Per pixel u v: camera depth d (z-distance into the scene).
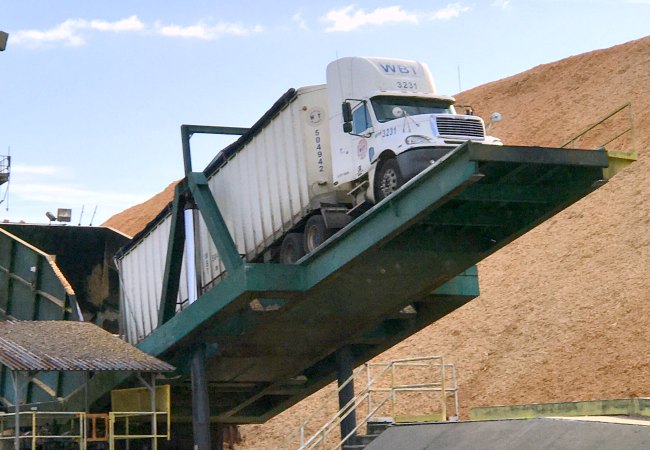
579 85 49.47
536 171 17.27
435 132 17.72
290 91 20.38
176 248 23.00
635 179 37.03
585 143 43.44
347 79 19.39
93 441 22.50
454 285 21.95
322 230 19.73
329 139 20.25
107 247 30.39
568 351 30.12
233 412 25.78
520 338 32.38
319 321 21.16
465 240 19.12
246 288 18.80
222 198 23.62
